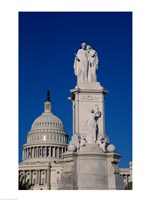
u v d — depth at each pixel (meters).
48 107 194.50
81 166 43.47
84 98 46.59
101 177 43.38
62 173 44.19
